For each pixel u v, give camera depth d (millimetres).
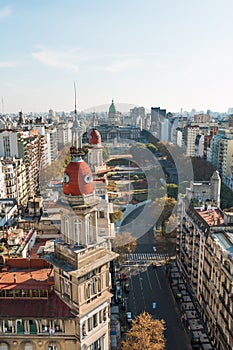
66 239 47438
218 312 70812
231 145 195500
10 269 56844
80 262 45688
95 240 47312
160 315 84250
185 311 86312
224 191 154125
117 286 96500
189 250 94000
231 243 72312
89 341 49125
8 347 49938
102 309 51000
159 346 61875
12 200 118875
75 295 47312
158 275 103625
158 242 110375
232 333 63031
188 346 73438
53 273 52906
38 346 49781
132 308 86812
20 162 158875
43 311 48812
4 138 168500
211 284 75250
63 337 48969
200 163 166500
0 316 48281
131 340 63188
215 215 87500
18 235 71500
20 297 50750
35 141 178875
